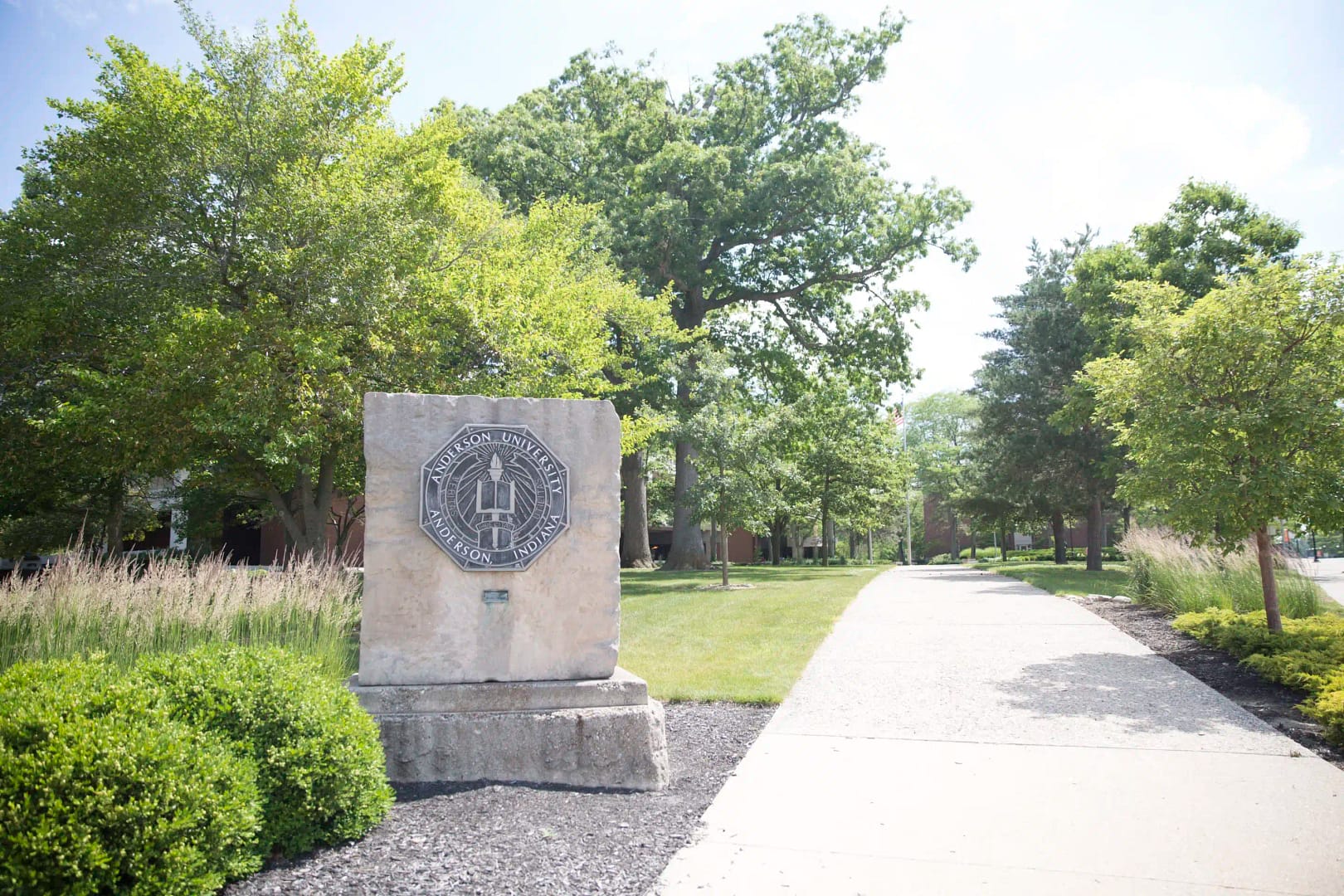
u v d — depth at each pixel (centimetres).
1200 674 895
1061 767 584
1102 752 619
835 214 3050
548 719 572
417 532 611
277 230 1295
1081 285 2777
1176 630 1170
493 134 2830
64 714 378
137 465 1483
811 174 2902
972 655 1018
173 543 3192
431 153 1459
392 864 420
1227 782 546
